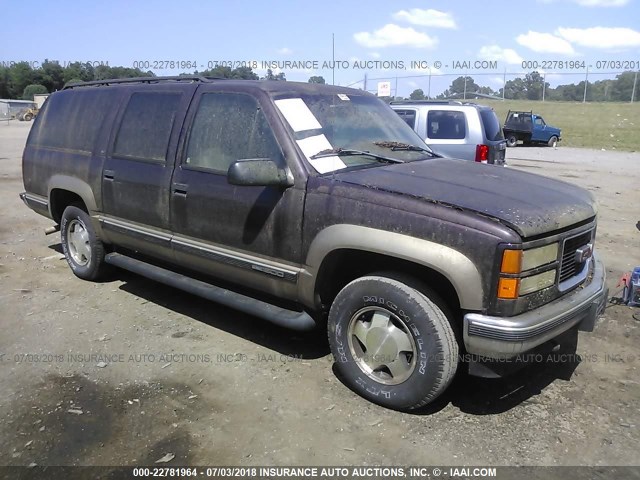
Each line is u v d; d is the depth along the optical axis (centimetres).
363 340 353
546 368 400
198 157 427
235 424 332
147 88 490
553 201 340
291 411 345
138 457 302
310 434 323
